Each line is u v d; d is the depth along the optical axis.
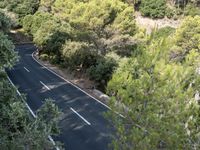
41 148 9.30
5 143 9.10
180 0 70.44
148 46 10.31
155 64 9.46
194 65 9.34
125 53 36.22
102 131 18.95
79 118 21.30
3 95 10.42
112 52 34.00
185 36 30.70
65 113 22.33
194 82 8.95
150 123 8.55
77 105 24.45
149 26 64.38
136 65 10.07
